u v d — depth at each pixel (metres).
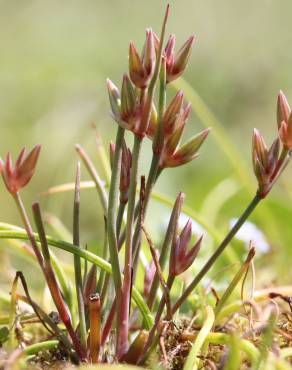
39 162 0.35
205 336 0.13
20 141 0.38
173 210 0.13
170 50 0.13
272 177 0.13
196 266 0.19
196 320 0.15
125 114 0.13
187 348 0.13
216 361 0.13
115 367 0.12
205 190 0.29
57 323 0.14
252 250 0.13
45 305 0.17
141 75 0.13
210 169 0.33
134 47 0.13
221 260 0.19
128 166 0.14
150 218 0.24
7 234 0.14
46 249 0.13
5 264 0.19
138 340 0.13
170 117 0.13
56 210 0.27
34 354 0.14
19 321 0.14
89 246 0.21
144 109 0.13
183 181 0.32
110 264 0.13
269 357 0.12
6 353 0.14
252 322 0.14
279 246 0.20
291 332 0.14
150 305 0.14
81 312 0.13
